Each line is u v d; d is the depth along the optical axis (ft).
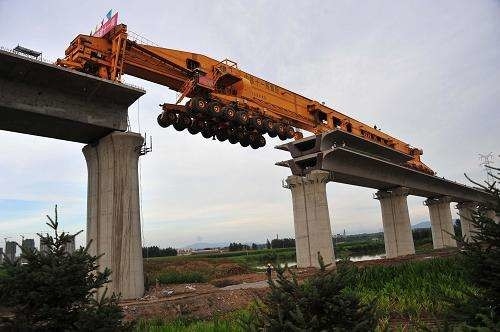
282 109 138.21
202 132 111.86
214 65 117.70
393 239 213.66
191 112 105.50
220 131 114.62
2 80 87.97
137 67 102.42
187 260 215.51
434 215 287.07
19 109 89.10
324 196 157.89
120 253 98.37
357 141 174.70
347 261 28.17
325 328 26.05
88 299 37.96
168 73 107.45
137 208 103.86
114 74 97.25
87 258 39.06
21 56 84.53
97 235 102.06
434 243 284.61
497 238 31.81
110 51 100.42
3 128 98.12
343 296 26.68
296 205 163.43
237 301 90.84
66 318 36.42
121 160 103.04
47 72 89.61
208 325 54.24
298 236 160.66
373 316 27.04
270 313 27.53
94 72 100.53
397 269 96.63
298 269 143.23
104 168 104.12
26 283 35.55
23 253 36.70
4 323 35.94
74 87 95.40
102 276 39.81
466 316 31.50
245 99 122.31
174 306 83.97
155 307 82.12
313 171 159.22
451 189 282.77
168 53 107.14
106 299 39.01
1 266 35.83
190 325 58.44
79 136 106.42
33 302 35.88
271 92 135.33
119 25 97.91
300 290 26.45
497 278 31.17
